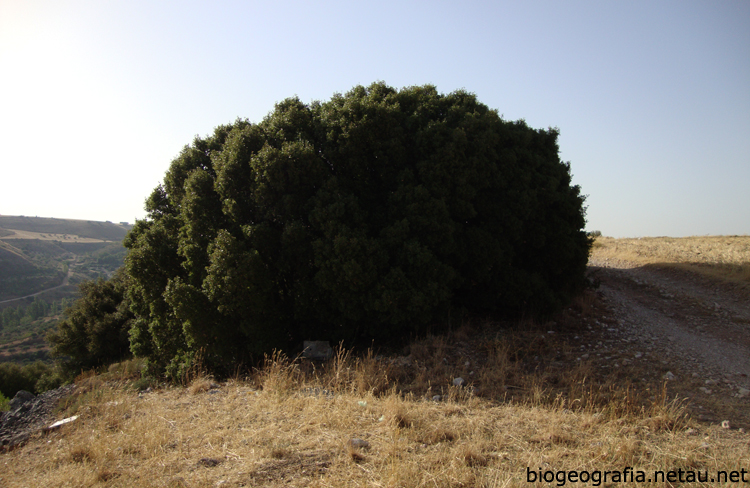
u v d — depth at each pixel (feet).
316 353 33.53
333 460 15.46
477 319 40.68
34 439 22.22
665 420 18.94
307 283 34.09
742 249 79.66
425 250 32.53
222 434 18.79
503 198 38.01
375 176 37.14
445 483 13.55
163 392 28.94
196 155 42.19
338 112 36.06
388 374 28.17
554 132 46.11
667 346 33.60
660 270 70.49
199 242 34.91
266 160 32.71
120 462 16.90
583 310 43.52
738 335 37.73
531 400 22.70
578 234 43.45
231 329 33.86
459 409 21.15
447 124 36.91
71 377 77.00
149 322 40.91
